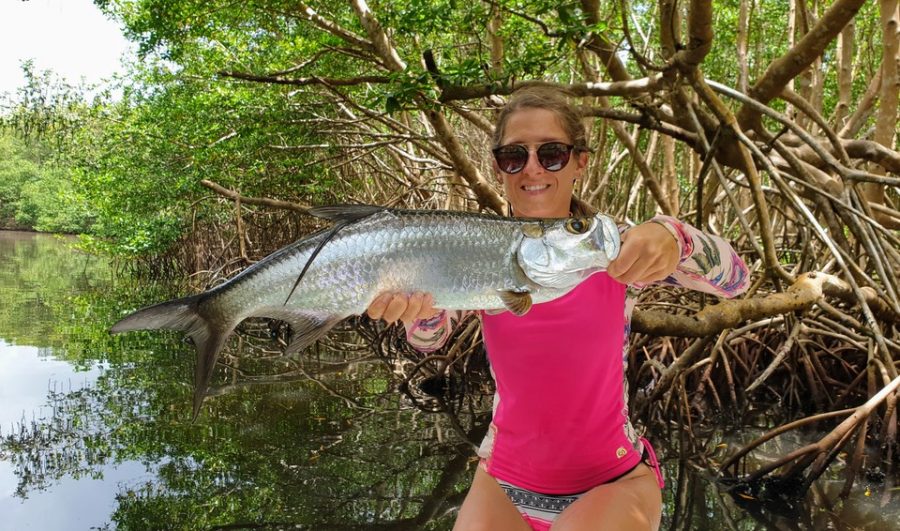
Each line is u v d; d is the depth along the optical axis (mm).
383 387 3508
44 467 2248
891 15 3102
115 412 2900
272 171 5500
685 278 1022
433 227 960
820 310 3002
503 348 1057
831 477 2199
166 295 7332
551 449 1056
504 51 3492
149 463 2307
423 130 5262
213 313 983
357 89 4836
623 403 1085
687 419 2600
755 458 2400
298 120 4609
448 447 2535
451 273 959
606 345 1034
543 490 1073
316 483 2156
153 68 5883
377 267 966
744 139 2514
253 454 2418
